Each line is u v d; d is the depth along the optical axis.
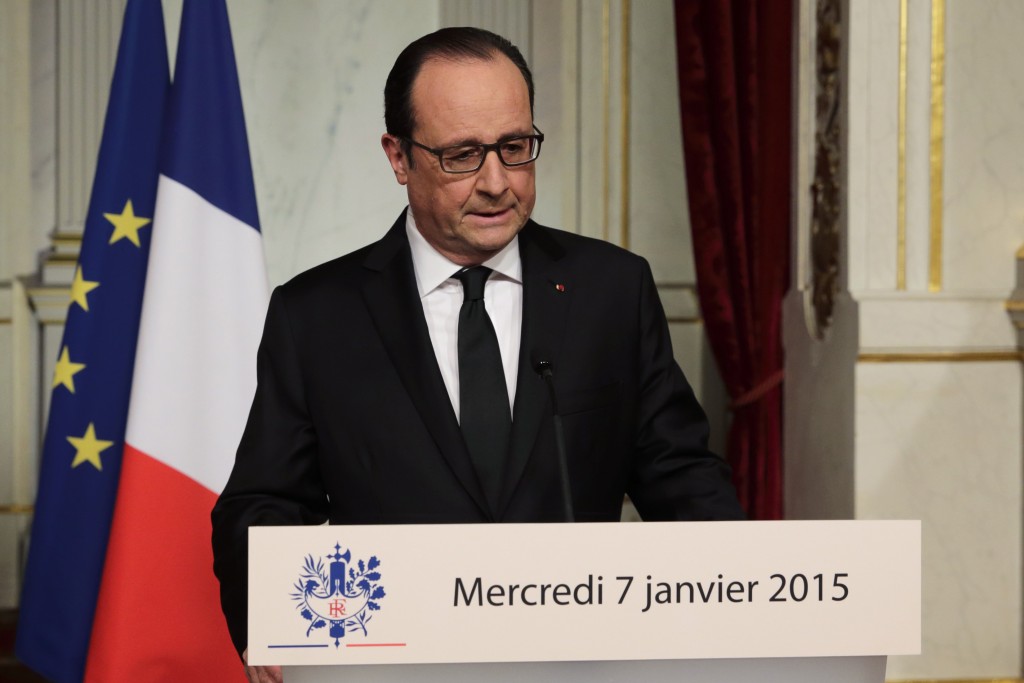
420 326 5.66
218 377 9.43
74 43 14.36
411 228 5.96
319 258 14.53
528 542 3.84
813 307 12.66
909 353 11.32
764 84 13.22
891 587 3.91
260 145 14.41
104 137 9.97
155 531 9.09
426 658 3.80
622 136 14.63
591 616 3.84
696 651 3.85
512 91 5.28
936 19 11.48
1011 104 11.54
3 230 14.28
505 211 5.34
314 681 3.91
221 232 9.59
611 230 14.66
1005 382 11.39
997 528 11.38
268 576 3.79
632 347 5.95
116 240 9.83
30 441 14.34
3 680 12.75
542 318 5.73
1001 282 11.52
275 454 5.66
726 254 13.41
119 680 8.92
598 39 14.58
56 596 9.62
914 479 11.33
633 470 5.95
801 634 3.88
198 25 9.76
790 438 13.34
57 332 14.32
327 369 5.71
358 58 14.55
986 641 11.34
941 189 11.49
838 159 11.90
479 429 5.54
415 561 3.82
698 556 3.87
